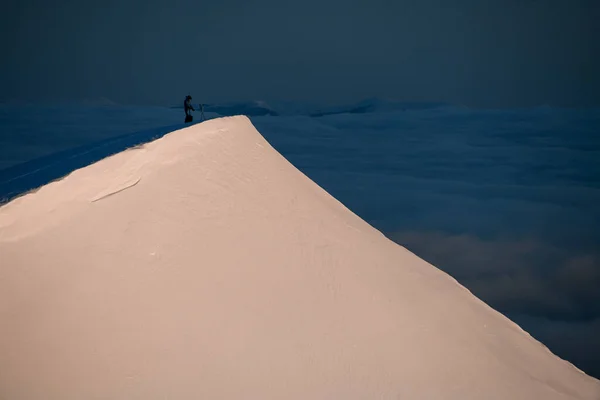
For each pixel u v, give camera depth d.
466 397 5.88
